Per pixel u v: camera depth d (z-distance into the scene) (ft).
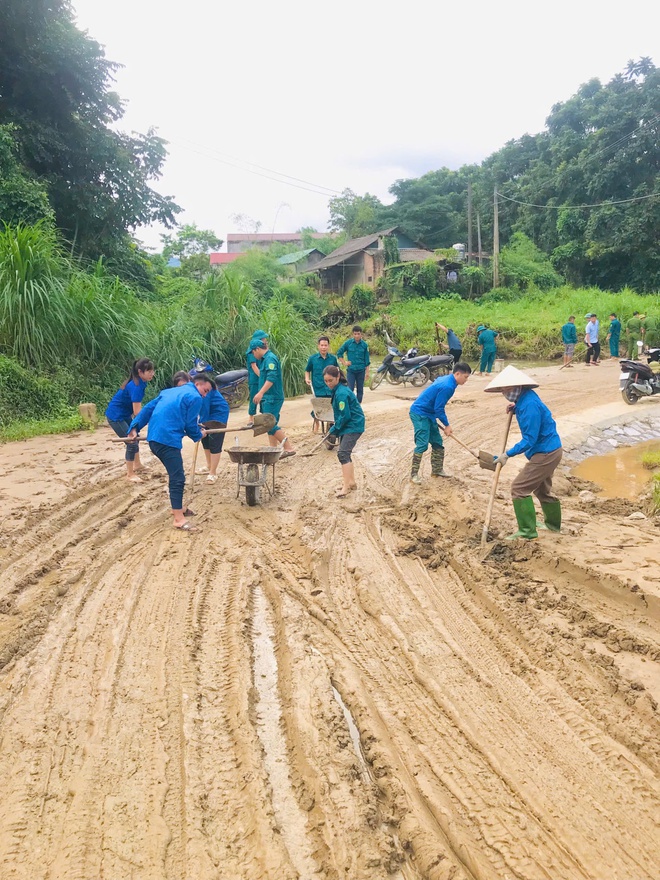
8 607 16.33
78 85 63.52
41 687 13.28
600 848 9.48
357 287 121.60
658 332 79.97
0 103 61.11
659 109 134.00
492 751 11.52
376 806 10.34
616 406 45.62
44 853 9.29
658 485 25.62
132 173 67.36
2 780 10.68
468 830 9.84
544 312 104.73
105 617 16.26
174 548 20.67
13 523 22.00
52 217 52.85
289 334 54.85
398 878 9.13
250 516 23.62
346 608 17.03
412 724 12.30
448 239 193.26
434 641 15.28
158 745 11.61
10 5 56.44
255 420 25.38
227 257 204.54
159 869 9.07
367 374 64.90
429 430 26.96
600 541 20.13
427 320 98.22
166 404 22.00
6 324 41.14
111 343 45.47
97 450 33.40
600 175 137.49
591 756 11.36
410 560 19.89
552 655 14.43
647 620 15.76
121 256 69.77
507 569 18.74
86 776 10.82
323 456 32.32
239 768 11.11
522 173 178.19
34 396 40.01
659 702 12.55
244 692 13.23
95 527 22.18
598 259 138.21
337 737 11.87
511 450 19.74
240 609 16.81
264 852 9.36
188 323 52.39
